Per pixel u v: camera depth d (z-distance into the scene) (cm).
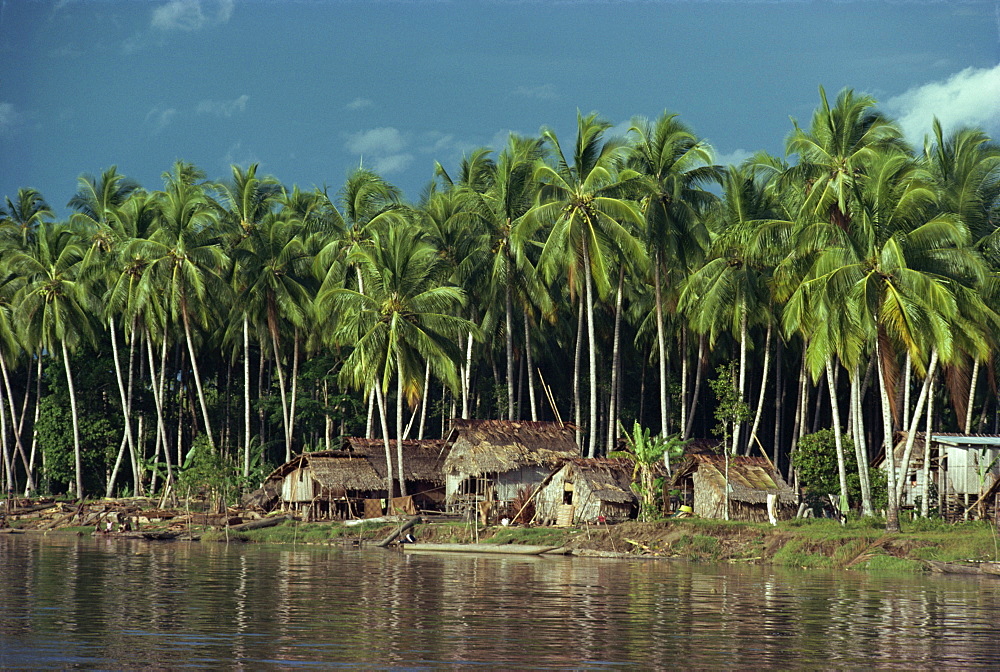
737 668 2527
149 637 2814
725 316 7844
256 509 8500
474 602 3656
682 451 7712
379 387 8819
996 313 6525
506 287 8550
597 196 7850
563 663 2544
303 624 3073
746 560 5878
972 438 6962
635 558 6097
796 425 8338
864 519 6291
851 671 2516
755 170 7519
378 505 8019
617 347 8394
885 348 5947
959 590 4306
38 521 8644
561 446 8088
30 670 2391
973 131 7400
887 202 5981
